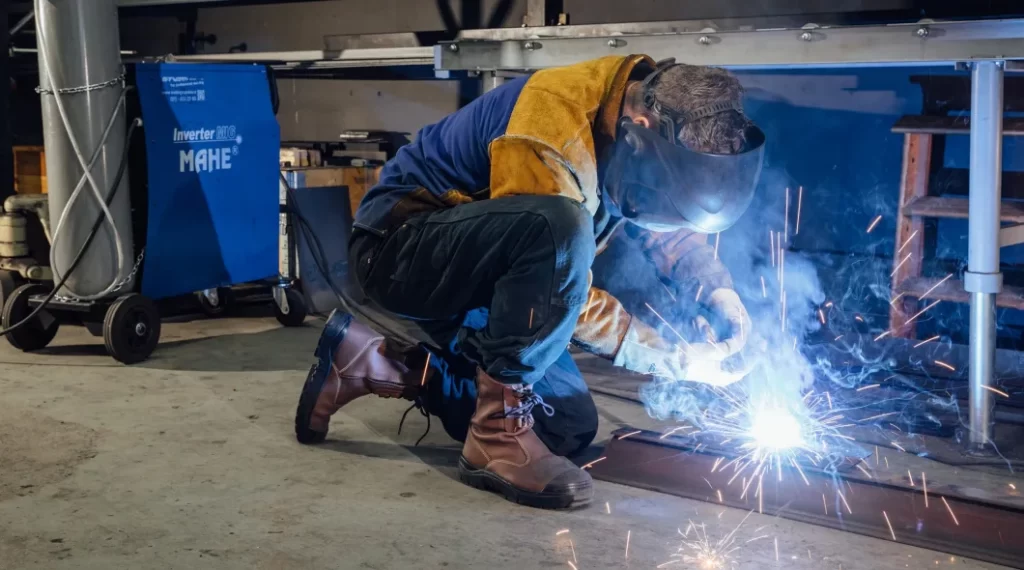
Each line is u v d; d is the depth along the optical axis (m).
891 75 3.44
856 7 3.50
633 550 1.73
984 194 2.20
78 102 3.13
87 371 3.06
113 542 1.75
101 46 3.14
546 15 4.21
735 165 1.71
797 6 3.62
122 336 3.12
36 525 1.83
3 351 3.35
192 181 3.39
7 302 3.29
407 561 1.68
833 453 2.16
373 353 2.27
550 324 1.85
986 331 2.24
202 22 5.39
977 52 2.15
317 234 4.15
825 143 3.62
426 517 1.88
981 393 2.27
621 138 1.81
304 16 5.02
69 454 2.24
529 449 1.99
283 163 4.52
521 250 1.85
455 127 2.05
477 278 1.94
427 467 2.18
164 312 3.97
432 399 2.23
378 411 2.61
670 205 1.78
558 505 1.91
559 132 1.83
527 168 1.84
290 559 1.68
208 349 3.39
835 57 2.34
